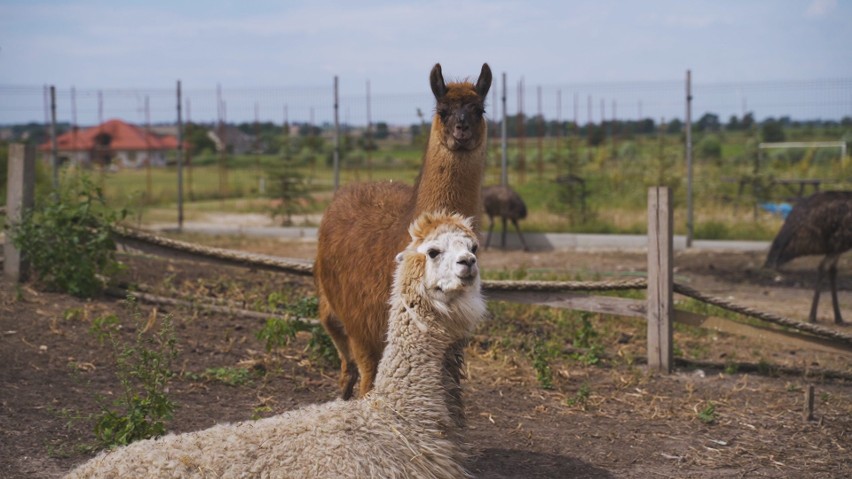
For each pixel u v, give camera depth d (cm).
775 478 568
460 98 561
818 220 1066
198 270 1099
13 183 926
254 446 371
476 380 758
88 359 716
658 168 2308
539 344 809
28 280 919
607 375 800
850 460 603
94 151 3531
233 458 364
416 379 420
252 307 914
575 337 900
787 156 2875
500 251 1686
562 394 734
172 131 5694
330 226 614
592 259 1566
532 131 4059
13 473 499
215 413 630
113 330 771
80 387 653
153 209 2277
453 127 550
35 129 4403
